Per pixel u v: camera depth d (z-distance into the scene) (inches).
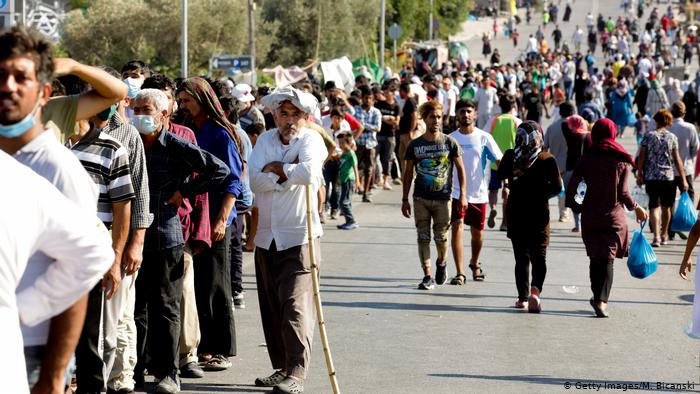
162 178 658.8
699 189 2090.3
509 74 4485.7
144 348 678.5
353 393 689.6
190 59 3754.9
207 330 745.0
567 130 1472.7
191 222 709.3
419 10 6855.3
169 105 703.7
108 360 622.8
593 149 956.6
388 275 1160.2
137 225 606.9
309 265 689.6
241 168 744.3
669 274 1217.4
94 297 564.7
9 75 354.0
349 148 1520.7
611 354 815.1
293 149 693.3
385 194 1988.2
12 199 327.6
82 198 386.9
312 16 4579.2
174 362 671.8
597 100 3454.7
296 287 685.3
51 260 346.3
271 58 4522.6
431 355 800.3
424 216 1083.9
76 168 389.1
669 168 1422.2
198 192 660.7
